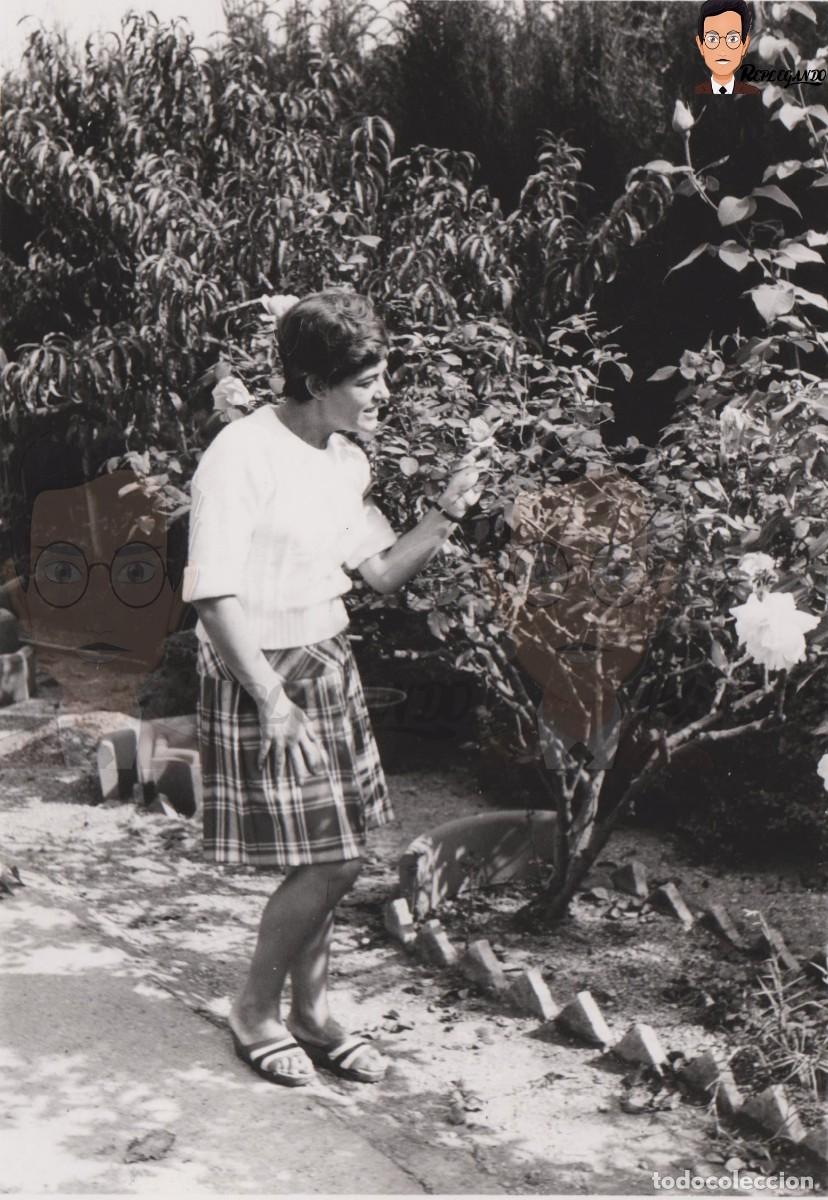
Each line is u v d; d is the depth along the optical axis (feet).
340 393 7.57
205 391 13.87
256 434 7.56
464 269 12.41
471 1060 8.55
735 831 11.36
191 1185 6.79
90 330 16.37
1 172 15.74
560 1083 8.25
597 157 13.14
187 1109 7.57
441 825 11.29
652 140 12.55
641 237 11.87
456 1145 7.48
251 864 7.75
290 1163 7.09
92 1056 8.07
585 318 12.10
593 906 10.94
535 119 13.57
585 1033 8.72
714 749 11.34
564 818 10.52
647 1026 8.50
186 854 12.32
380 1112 7.87
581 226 12.48
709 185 8.26
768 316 7.73
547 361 10.98
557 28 13.37
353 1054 8.22
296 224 12.43
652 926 10.53
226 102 14.15
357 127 13.55
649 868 11.52
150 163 13.91
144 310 14.33
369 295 11.94
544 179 12.33
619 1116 7.85
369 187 13.00
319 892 7.88
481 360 11.50
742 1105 7.73
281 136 13.35
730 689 10.39
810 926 10.12
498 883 11.44
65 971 9.21
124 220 14.34
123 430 15.08
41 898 10.58
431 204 12.81
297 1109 7.70
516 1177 7.13
